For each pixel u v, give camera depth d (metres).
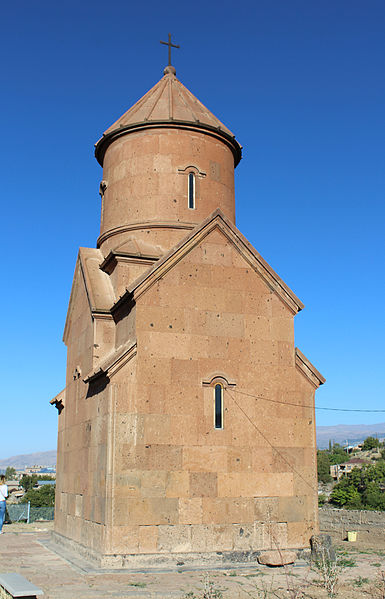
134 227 18.97
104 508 14.30
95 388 16.53
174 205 19.16
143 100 21.33
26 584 9.90
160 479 14.73
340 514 22.70
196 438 15.36
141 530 14.27
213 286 16.64
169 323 15.91
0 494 17.78
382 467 87.00
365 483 86.44
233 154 21.50
